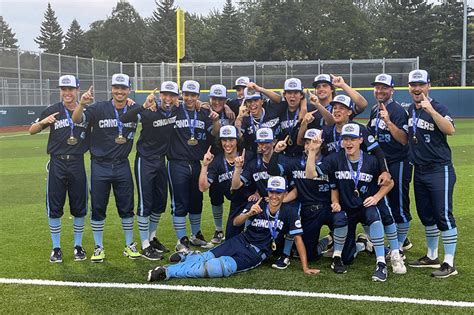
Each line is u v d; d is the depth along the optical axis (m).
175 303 4.62
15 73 28.30
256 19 60.75
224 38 59.66
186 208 6.56
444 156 5.44
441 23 52.78
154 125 6.22
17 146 20.53
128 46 76.81
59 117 5.91
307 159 5.63
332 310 4.43
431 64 52.00
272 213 5.57
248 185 6.08
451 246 5.41
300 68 33.59
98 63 33.78
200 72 34.81
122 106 6.03
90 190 6.07
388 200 6.06
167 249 6.57
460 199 9.33
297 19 55.56
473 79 50.41
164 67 34.88
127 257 6.21
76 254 6.07
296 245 5.61
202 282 5.19
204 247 6.82
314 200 5.81
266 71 34.09
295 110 6.24
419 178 5.58
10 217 8.41
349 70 33.03
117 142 5.99
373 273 5.40
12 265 5.84
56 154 5.95
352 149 5.39
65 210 9.07
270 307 4.50
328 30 54.28
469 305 4.54
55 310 4.47
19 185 11.59
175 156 6.51
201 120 6.56
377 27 57.34
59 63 30.97
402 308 4.47
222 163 6.22
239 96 7.61
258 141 5.76
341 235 5.59
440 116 5.19
